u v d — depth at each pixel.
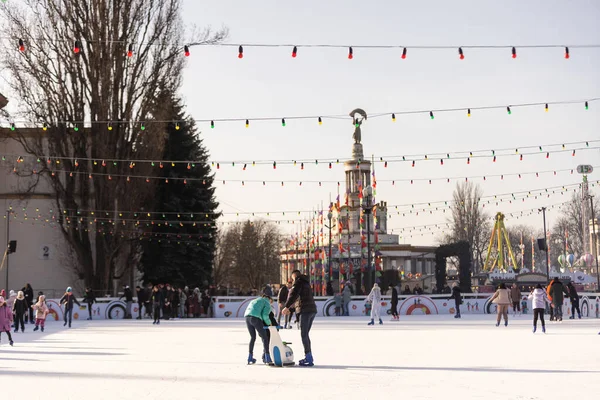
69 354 21.00
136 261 57.59
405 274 85.38
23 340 27.31
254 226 112.38
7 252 47.28
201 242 60.00
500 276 65.25
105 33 49.94
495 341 24.20
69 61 49.72
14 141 56.88
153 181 52.97
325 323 38.22
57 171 52.03
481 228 107.56
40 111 49.69
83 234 53.59
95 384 14.13
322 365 17.17
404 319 42.22
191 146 60.31
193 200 59.72
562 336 26.47
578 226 102.81
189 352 21.36
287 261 96.25
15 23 48.66
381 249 87.94
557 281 37.91
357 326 34.94
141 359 19.25
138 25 50.78
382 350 21.11
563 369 15.89
